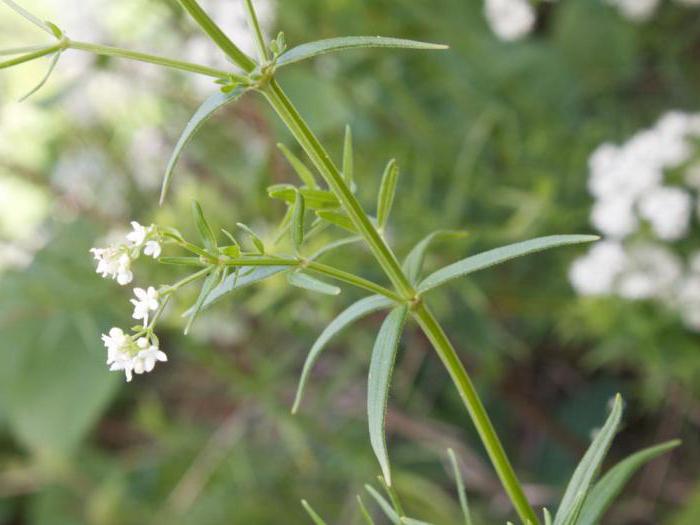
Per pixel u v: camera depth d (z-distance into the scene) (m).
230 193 0.49
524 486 0.48
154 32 0.47
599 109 0.52
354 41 0.22
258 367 0.47
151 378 0.57
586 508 0.24
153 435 0.55
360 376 0.52
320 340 0.23
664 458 0.49
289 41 0.47
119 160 0.51
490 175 0.48
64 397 0.51
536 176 0.47
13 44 0.50
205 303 0.22
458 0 0.51
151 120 0.51
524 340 0.52
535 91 0.51
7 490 0.57
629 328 0.41
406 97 0.47
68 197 0.49
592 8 0.51
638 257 0.40
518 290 0.47
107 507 0.53
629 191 0.39
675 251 0.43
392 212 0.46
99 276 0.45
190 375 0.55
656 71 0.52
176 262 0.22
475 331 0.48
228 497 0.51
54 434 0.51
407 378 0.49
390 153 0.47
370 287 0.23
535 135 0.48
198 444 0.52
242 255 0.22
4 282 0.47
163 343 0.54
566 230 0.46
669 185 0.41
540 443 0.52
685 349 0.41
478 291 0.44
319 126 0.44
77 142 0.52
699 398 0.46
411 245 0.44
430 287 0.23
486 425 0.24
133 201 0.51
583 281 0.40
